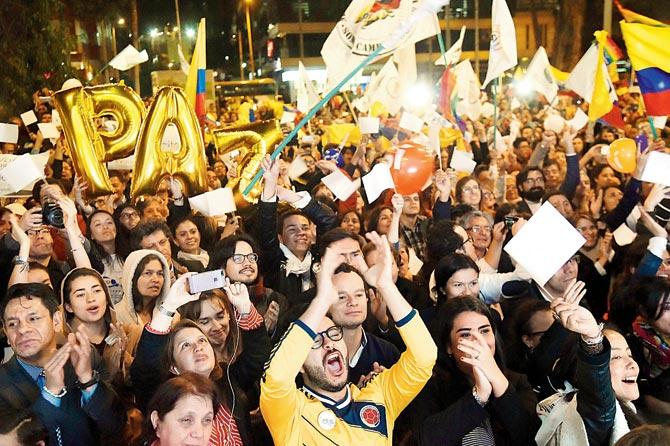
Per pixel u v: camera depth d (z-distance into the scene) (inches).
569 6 1290.6
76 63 940.6
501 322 193.2
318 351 135.0
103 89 249.8
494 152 415.2
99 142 248.1
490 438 144.6
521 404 139.9
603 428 130.0
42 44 714.2
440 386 159.6
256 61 2444.6
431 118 352.2
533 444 138.7
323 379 134.3
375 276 141.3
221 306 168.7
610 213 288.5
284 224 245.3
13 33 701.9
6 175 224.5
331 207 308.5
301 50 1866.4
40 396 145.0
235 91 1318.9
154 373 148.6
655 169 225.1
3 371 159.0
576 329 127.2
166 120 253.9
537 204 338.0
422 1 234.7
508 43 355.6
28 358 159.0
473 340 140.9
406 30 237.3
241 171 277.4
